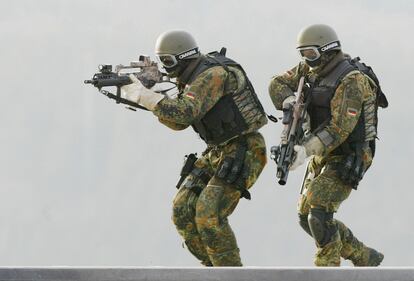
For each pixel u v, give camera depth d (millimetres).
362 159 24938
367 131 24891
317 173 25656
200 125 24797
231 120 24516
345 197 25047
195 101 23984
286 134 24328
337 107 24359
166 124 24844
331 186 24797
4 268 20156
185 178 25625
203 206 24500
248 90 24766
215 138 24719
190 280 20125
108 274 20172
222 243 24656
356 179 24891
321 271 20016
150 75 24625
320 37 24656
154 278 20141
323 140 24312
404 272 19969
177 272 20141
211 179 24797
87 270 20188
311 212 24906
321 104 24656
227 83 24469
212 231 24516
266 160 25141
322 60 24719
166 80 24844
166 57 24422
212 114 24516
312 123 25031
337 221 26516
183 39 24406
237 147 24672
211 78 24172
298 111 24531
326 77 24766
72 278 20188
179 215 25297
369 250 27109
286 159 24047
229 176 24531
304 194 25922
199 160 25438
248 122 24672
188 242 25531
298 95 24766
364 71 25172
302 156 24188
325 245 24984
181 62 24453
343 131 24281
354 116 24312
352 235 26828
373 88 25203
